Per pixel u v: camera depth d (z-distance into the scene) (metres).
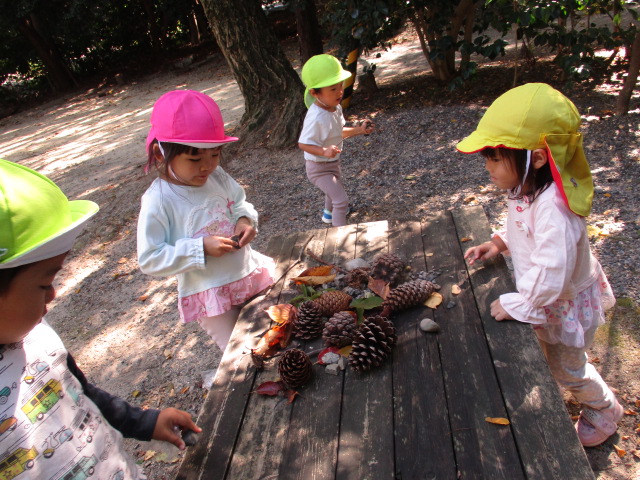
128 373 3.19
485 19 5.82
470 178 4.54
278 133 6.07
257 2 6.21
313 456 1.35
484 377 1.49
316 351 1.72
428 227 2.37
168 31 14.49
